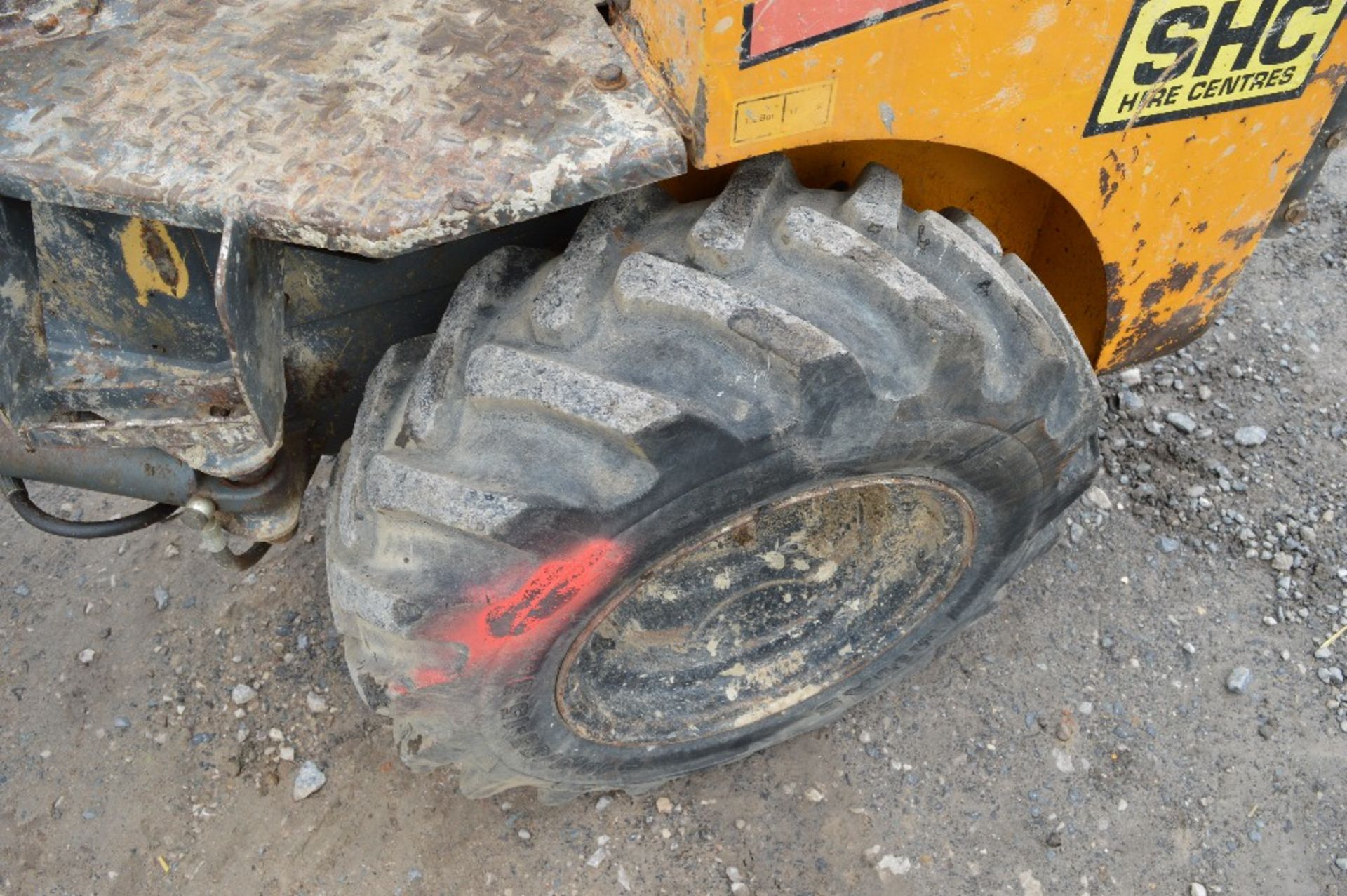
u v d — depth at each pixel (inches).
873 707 105.7
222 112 60.1
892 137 62.9
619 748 88.9
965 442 72.6
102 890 95.6
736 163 68.6
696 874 96.5
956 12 58.4
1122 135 71.6
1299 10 69.9
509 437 64.6
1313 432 127.7
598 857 97.2
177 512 84.6
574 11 65.2
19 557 116.6
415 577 66.5
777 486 69.1
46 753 103.5
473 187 56.2
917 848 97.5
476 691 74.3
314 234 56.1
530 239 77.4
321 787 101.0
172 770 102.4
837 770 102.0
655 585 94.7
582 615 72.5
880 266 64.9
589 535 65.9
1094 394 79.3
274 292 63.7
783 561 96.9
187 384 63.6
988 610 100.4
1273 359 134.8
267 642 110.3
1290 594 113.4
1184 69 69.2
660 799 100.3
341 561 69.7
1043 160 70.3
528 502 63.1
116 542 117.7
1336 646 109.8
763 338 61.6
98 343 68.8
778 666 94.4
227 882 96.0
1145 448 125.1
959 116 64.2
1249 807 99.3
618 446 63.6
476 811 99.6
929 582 91.4
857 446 68.1
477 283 70.2
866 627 94.2
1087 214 76.5
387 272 74.3
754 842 98.1
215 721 105.4
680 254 65.8
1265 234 97.8
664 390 62.9
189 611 112.6
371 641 71.5
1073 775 101.4
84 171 57.1
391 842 98.0
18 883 96.2
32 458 72.9
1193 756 102.5
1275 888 94.8
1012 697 106.3
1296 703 105.8
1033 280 76.9
